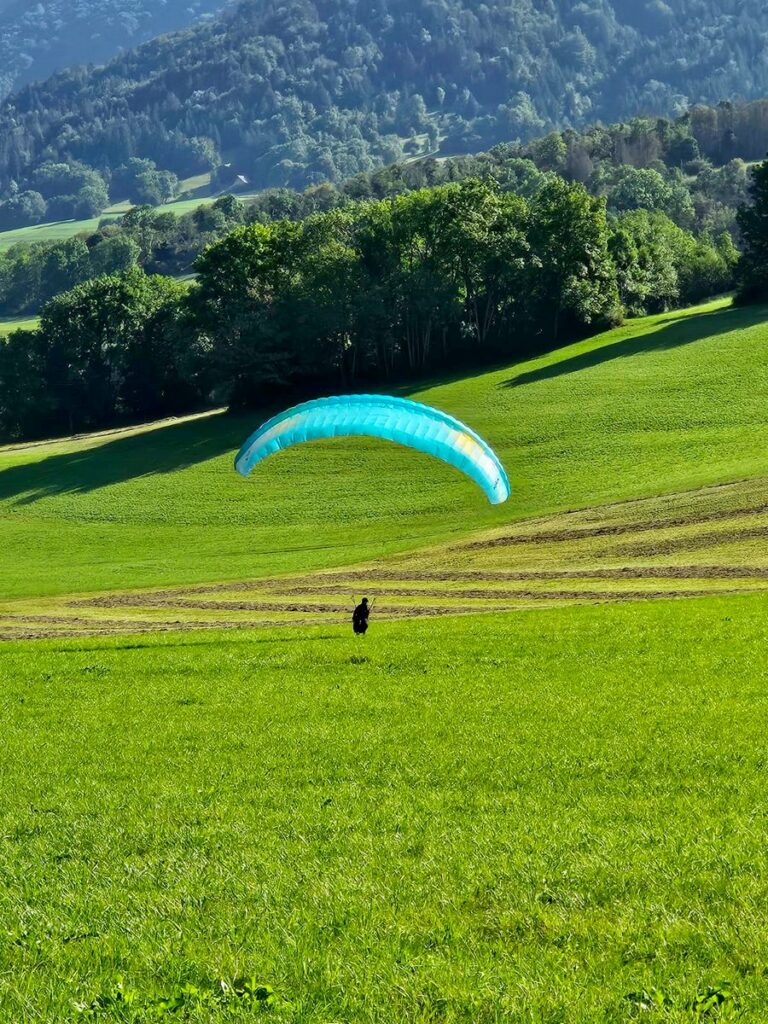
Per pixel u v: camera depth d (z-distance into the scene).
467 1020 33.66
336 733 83.94
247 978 37.19
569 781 66.19
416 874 48.66
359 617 129.88
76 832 59.72
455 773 69.81
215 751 80.69
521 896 44.81
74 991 36.09
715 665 103.12
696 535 194.38
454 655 115.94
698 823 55.00
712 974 36.25
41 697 105.44
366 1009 34.31
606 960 37.78
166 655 124.25
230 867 51.09
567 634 123.12
